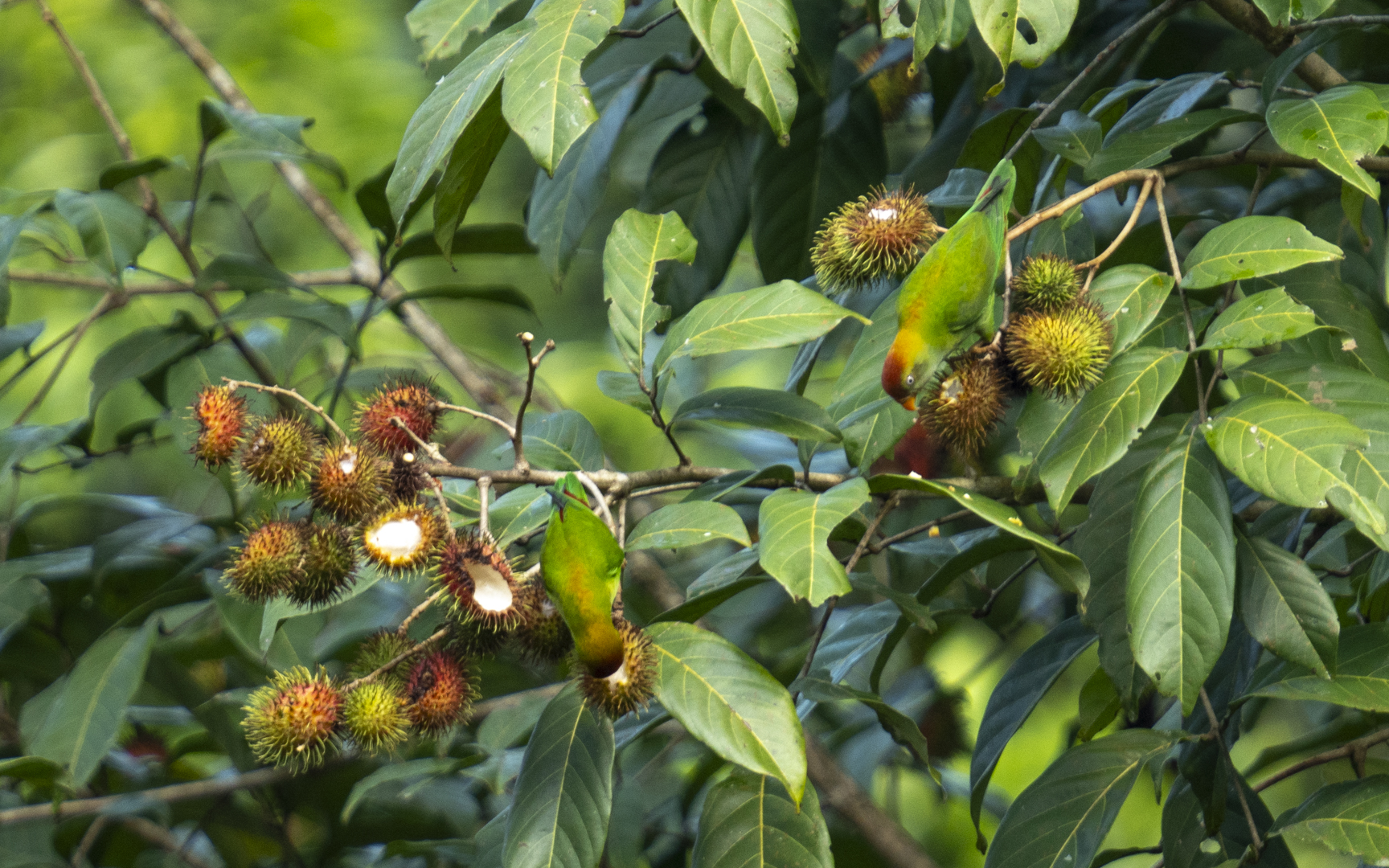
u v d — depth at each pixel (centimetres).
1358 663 273
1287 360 272
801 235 311
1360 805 272
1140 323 272
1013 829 275
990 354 274
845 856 317
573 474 269
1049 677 287
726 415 281
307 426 278
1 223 303
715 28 269
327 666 315
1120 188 279
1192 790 278
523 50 269
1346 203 283
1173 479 270
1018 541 284
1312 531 289
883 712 276
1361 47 312
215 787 311
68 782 291
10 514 315
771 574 265
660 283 314
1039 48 268
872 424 279
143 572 315
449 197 276
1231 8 283
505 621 269
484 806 314
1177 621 267
